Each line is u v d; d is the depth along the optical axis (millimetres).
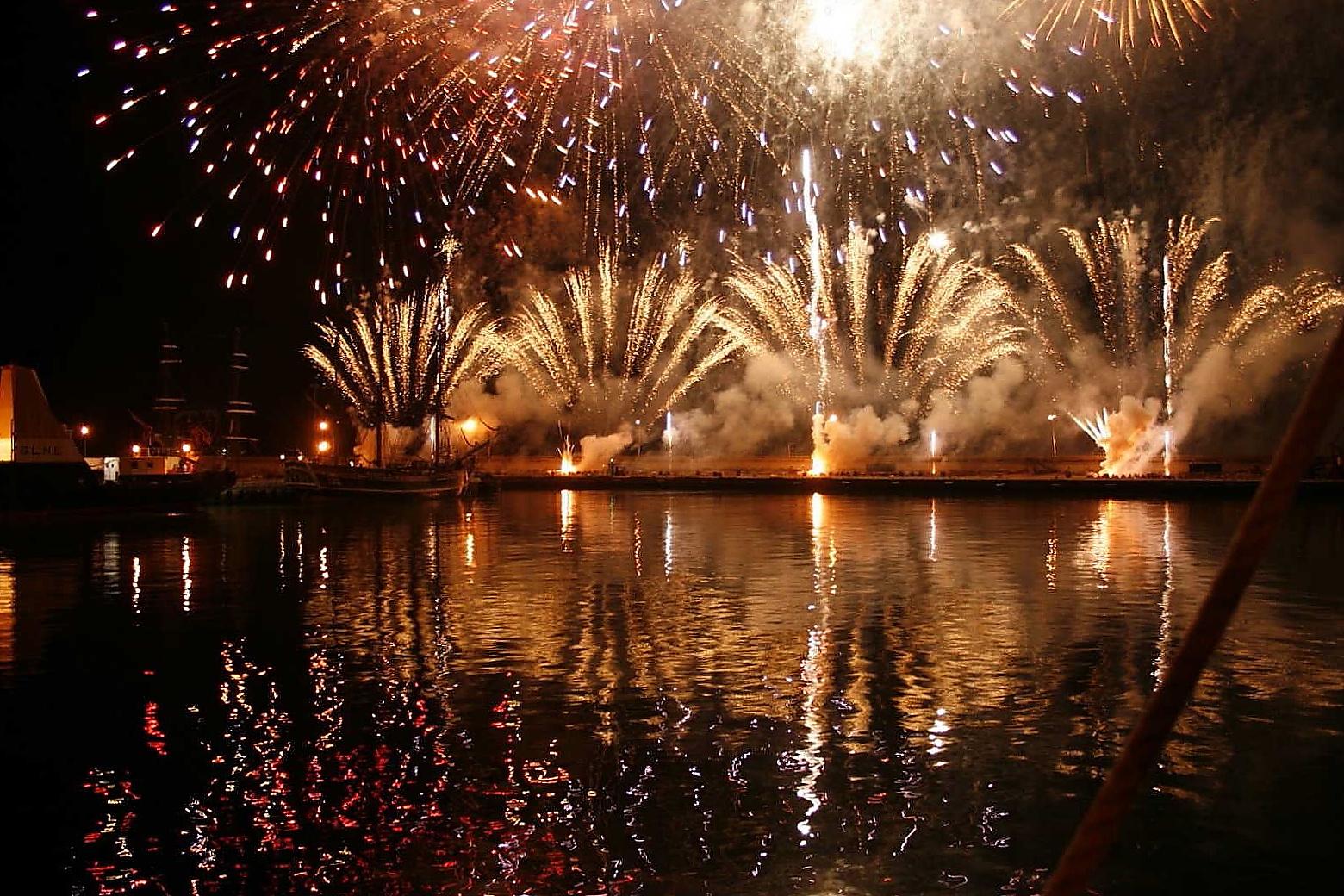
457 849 10016
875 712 14320
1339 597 22828
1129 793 2156
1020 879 9352
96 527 43969
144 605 23188
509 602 23281
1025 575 27078
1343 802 11016
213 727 13836
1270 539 2000
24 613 22266
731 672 16578
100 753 12797
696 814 10781
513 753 12703
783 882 9297
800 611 21859
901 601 22969
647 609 22203
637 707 14617
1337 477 56188
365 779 11859
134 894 9203
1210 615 2059
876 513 48156
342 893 9188
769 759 12430
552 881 9359
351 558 32031
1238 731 13375
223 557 32406
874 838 10180
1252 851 9906
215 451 63250
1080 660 17250
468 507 56000
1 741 13273
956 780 11719
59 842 10242
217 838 10312
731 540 36219
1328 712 14141
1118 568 28328
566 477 69688
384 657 17781
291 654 18094
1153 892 9172
